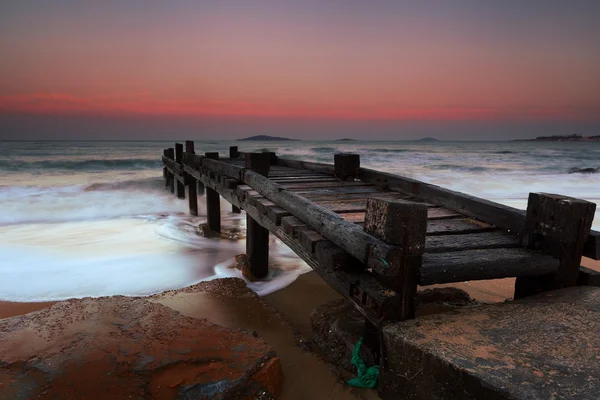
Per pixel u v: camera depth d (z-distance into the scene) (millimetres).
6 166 28703
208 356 2955
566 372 1947
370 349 3096
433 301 4590
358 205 4730
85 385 2574
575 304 2764
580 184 20203
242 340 3256
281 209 4492
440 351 2189
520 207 13133
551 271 3051
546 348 2195
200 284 5211
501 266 2852
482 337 2344
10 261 6934
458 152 60031
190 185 11727
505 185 19547
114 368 2738
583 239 3072
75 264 6828
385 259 2434
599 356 2102
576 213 2992
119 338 3141
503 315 2639
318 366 3350
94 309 3730
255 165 5969
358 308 2879
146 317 3580
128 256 7363
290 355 3549
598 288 3062
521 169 29625
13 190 16391
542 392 1779
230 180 6527
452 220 4145
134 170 28438
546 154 54281
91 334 3191
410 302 2656
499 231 3740
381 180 6109
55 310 3691
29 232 9312
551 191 17859
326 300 5227
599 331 2383
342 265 3010
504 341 2285
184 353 2961
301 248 3793
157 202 13906
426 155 49594
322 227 3367
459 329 2463
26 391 2504
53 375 2639
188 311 4391
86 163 30672
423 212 2555
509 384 1843
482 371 1967
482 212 4039
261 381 2852
